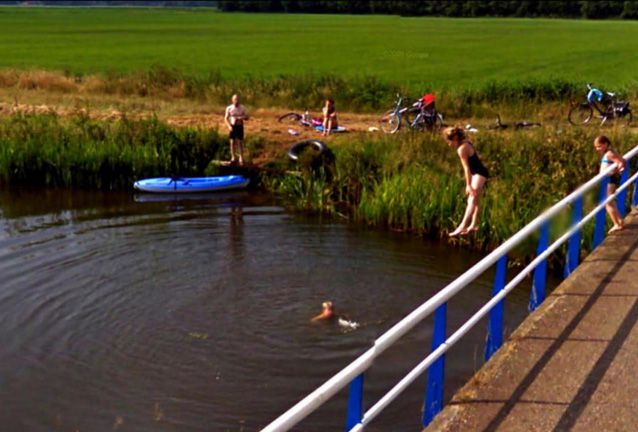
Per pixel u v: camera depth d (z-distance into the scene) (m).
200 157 25.33
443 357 6.92
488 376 7.64
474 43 77.88
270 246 18.53
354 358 12.77
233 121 24.28
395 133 24.84
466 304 14.95
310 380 12.12
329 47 71.81
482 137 22.86
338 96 33.09
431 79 46.00
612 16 143.38
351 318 14.29
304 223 20.62
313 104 32.81
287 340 13.40
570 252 10.75
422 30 101.62
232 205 22.42
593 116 29.97
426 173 20.92
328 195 22.17
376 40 81.81
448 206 19.31
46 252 17.86
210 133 25.62
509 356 8.03
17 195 23.34
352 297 15.30
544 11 149.75
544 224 9.31
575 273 10.41
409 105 31.33
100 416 11.12
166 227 20.12
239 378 12.16
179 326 13.91
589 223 16.16
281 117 29.20
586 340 8.38
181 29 104.12
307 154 23.86
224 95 33.59
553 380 7.54
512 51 68.25
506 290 8.01
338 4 179.62
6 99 32.19
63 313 14.42
